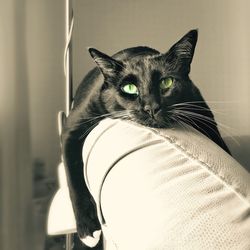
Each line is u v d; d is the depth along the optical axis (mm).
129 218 182
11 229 660
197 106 415
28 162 668
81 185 392
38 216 681
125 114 393
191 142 235
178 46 417
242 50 736
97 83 434
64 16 686
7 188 651
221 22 727
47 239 687
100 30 699
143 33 708
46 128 681
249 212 170
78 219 387
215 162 206
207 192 178
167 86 412
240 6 729
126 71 401
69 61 509
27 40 660
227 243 155
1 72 633
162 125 353
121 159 221
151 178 192
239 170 214
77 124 406
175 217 167
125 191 195
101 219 230
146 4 705
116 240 197
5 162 648
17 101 651
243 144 540
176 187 181
